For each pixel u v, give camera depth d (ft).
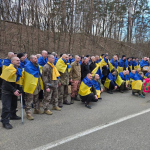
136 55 60.64
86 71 19.89
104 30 61.82
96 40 58.03
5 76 11.15
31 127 11.87
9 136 10.50
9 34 38.22
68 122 12.85
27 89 12.71
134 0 75.66
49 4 35.68
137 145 9.53
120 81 23.44
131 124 12.50
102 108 16.43
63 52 42.78
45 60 17.94
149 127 11.99
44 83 14.14
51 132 11.11
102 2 60.44
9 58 17.24
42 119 13.44
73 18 44.65
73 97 18.25
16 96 12.75
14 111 13.23
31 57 12.94
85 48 51.44
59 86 16.81
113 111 15.51
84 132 11.12
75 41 52.37
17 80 11.80
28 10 33.96
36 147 9.30
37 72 13.17
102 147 9.30
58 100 16.97
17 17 34.53
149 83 21.33
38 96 14.73
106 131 11.29
